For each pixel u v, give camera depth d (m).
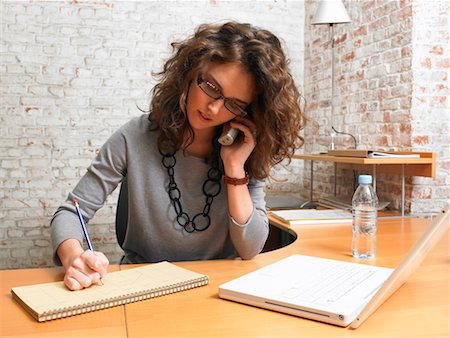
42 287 1.02
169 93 1.41
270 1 3.46
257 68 1.27
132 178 1.47
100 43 3.17
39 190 3.11
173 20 3.28
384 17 2.52
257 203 1.53
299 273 1.11
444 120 2.33
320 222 2.03
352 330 0.83
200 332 0.82
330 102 3.13
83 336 0.81
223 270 1.24
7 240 3.07
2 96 3.02
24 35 3.04
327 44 3.16
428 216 2.32
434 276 1.16
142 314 0.91
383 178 2.57
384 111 2.53
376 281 1.04
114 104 3.21
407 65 2.33
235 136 1.42
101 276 1.05
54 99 3.11
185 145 1.46
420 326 0.85
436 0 2.31
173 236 1.50
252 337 0.80
